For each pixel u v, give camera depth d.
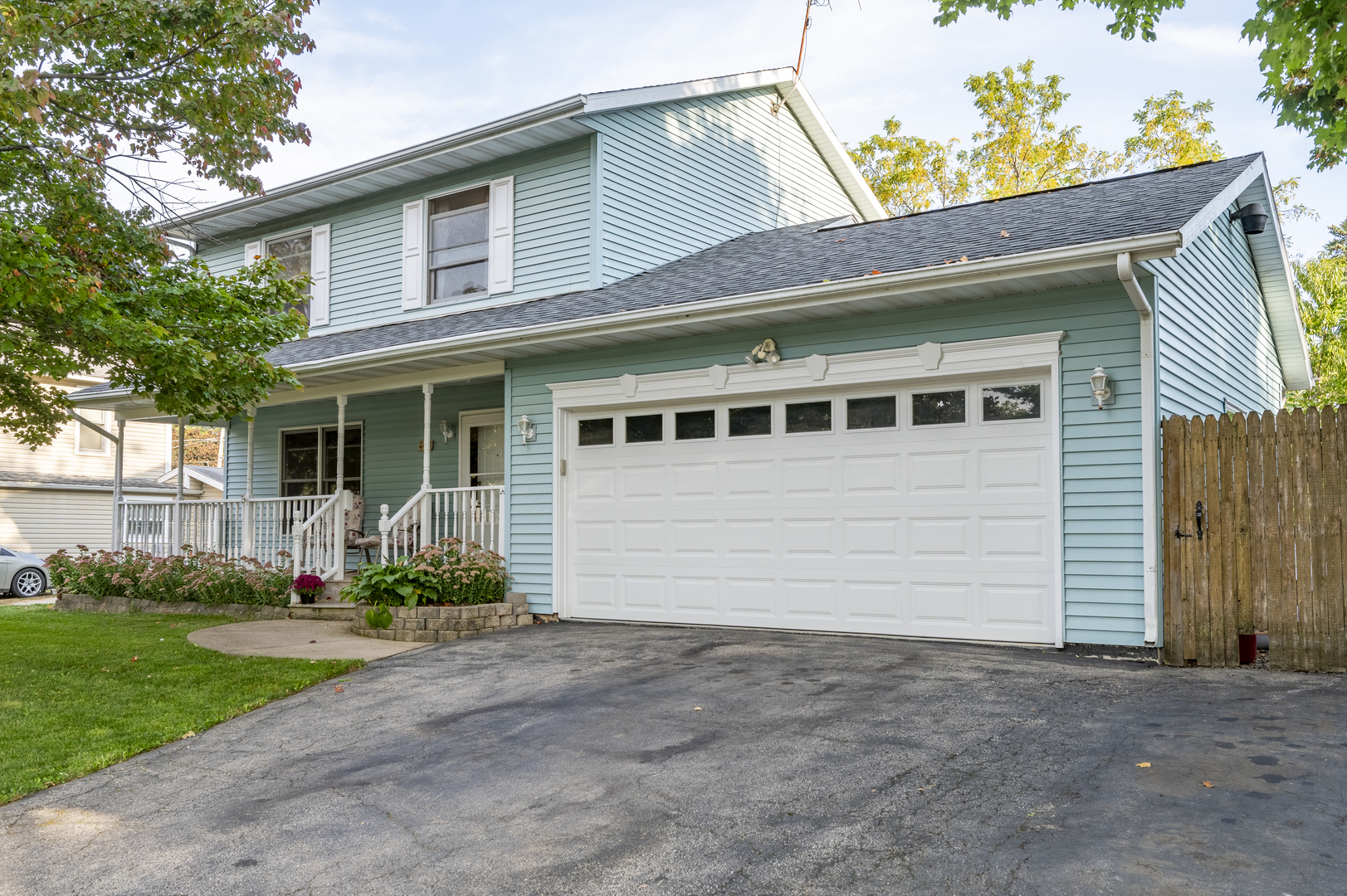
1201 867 3.71
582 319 10.16
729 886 3.78
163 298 9.16
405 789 5.22
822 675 7.24
